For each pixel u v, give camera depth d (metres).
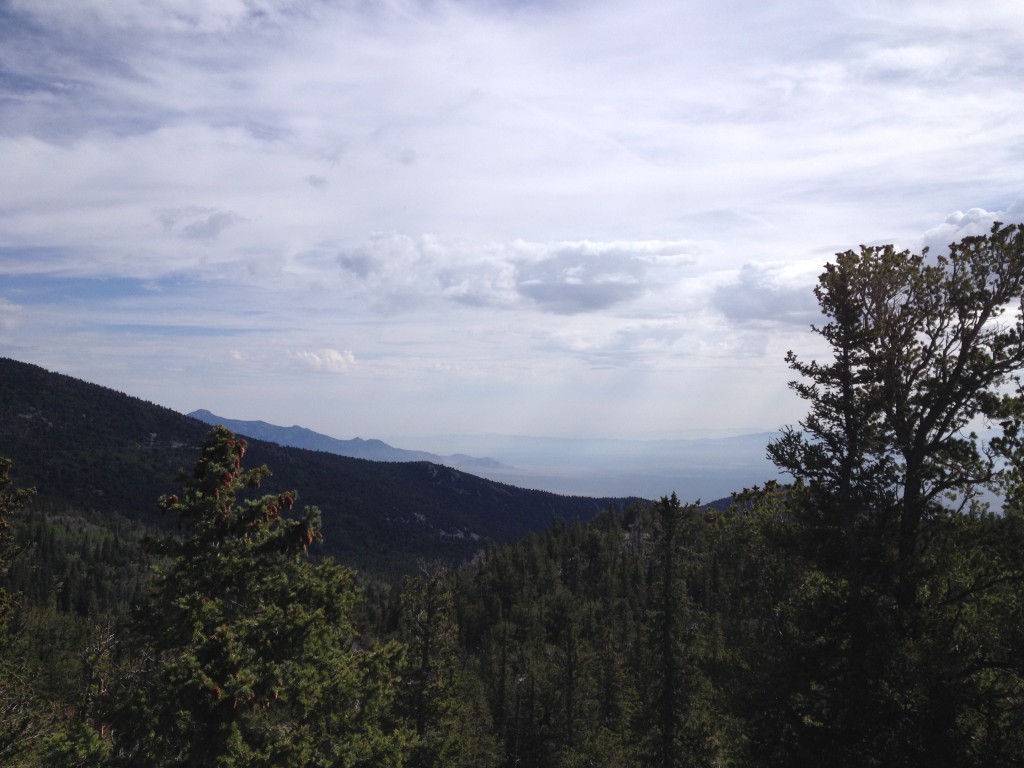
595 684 49.03
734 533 22.89
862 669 13.42
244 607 14.67
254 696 13.10
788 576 16.83
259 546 14.78
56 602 101.25
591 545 118.50
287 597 14.63
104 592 126.62
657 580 31.31
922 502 15.05
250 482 15.27
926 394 15.02
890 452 15.41
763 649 15.36
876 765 13.21
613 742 39.22
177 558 14.31
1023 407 13.88
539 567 111.06
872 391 15.22
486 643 84.75
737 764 16.23
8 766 15.84
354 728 15.19
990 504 14.64
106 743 12.83
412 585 31.92
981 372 14.15
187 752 12.48
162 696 12.41
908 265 15.12
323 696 14.49
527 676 54.72
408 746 16.42
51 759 12.23
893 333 15.09
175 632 13.45
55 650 41.12
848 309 15.42
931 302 15.20
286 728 14.01
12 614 23.11
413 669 28.89
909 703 12.98
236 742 12.72
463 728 39.25
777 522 17.34
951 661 12.79
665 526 30.94
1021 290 13.97
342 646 16.67
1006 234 14.29
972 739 12.97
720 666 16.44
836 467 15.25
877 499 14.90
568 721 46.09
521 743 49.84
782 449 15.98
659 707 29.28
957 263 14.95
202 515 14.37
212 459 14.76
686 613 29.86
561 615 87.06
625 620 70.81
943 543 14.43
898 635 13.68
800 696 14.81
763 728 14.84
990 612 13.76
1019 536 13.80
